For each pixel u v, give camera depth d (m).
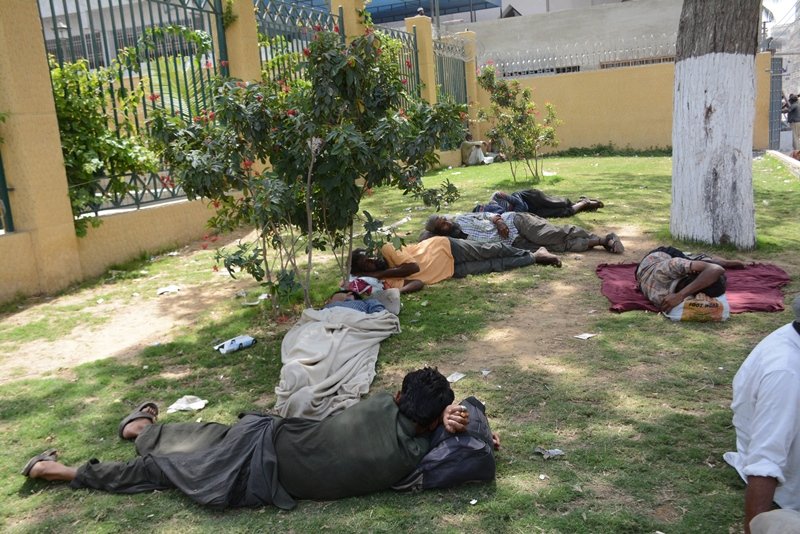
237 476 3.17
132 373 4.83
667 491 3.08
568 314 5.53
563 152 20.00
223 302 6.41
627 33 21.03
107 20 11.20
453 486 3.20
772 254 6.96
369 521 2.99
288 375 4.26
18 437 3.96
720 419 3.68
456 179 14.21
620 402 3.95
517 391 4.17
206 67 9.41
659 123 19.20
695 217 7.35
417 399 3.27
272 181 5.13
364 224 5.61
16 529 3.09
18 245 6.74
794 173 12.45
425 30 16.62
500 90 13.05
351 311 5.15
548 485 3.18
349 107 5.45
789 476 2.55
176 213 8.95
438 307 5.86
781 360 2.46
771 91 17.86
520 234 7.45
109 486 3.37
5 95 6.64
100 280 7.41
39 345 5.53
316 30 5.28
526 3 27.48
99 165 7.53
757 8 6.73
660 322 5.22
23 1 6.74
